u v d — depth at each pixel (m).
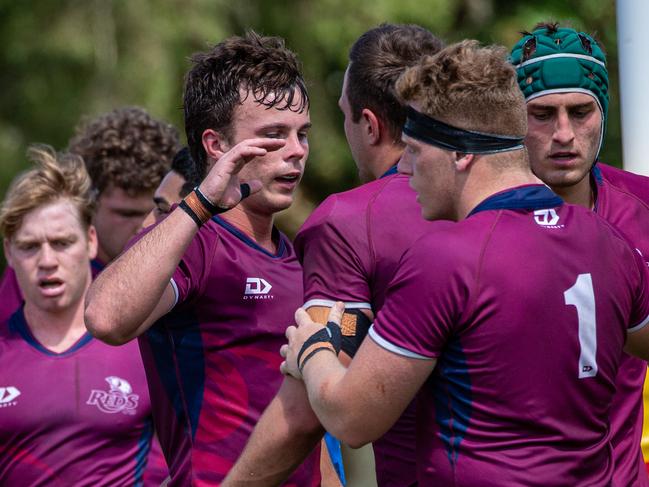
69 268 15.47
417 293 9.54
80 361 15.30
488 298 9.45
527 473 9.51
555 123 12.16
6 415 15.02
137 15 41.00
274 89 11.87
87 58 40.88
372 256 10.98
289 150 11.94
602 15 46.56
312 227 11.31
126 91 40.59
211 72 12.11
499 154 9.88
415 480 11.18
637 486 11.92
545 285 9.59
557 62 12.08
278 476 10.70
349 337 10.83
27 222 15.38
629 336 10.54
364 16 42.50
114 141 17.97
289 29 42.84
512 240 9.63
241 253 12.01
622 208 12.79
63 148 41.59
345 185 45.56
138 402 15.27
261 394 11.88
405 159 10.88
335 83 44.50
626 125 15.95
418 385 9.62
